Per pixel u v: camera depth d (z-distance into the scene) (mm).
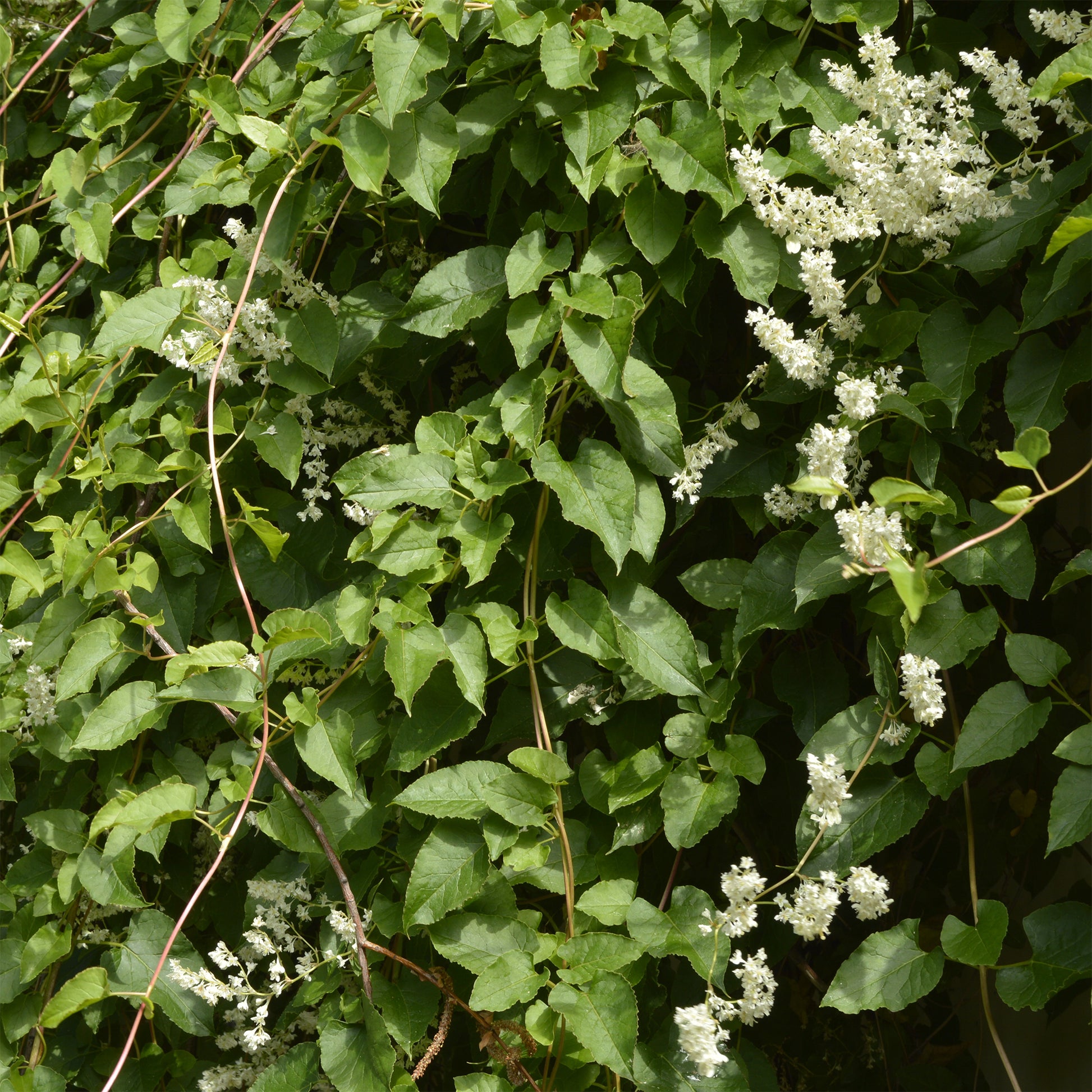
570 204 1777
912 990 1691
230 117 1830
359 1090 1706
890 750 1722
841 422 1738
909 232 1747
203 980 1745
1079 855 1979
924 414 1749
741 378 1840
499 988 1698
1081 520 1997
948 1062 1978
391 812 1775
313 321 1798
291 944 1779
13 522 1855
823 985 1843
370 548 1738
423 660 1717
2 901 1825
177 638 1817
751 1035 1927
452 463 1742
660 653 1748
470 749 1877
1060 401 1730
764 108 1760
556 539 1771
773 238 1751
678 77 1752
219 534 1841
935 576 1726
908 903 1967
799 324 1803
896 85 1722
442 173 1752
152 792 1732
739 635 1755
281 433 1808
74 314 1962
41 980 1841
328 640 1728
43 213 1998
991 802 1940
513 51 1762
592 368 1729
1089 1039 1936
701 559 1841
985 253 1739
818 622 1849
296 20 1885
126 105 1906
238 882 1870
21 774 1954
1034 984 1685
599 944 1713
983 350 1738
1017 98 1714
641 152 1768
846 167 1723
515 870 1730
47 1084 1801
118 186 1922
